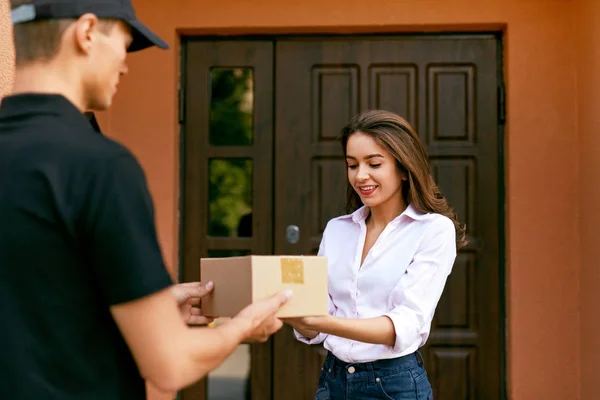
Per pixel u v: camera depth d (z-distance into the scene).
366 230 2.03
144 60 3.46
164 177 3.43
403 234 1.94
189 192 3.55
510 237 3.34
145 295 1.03
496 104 3.47
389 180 1.96
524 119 3.36
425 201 1.98
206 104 3.55
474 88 3.48
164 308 1.06
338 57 3.53
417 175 1.96
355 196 2.19
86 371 1.05
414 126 3.50
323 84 3.53
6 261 1.02
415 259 1.88
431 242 1.89
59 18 1.12
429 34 3.51
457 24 3.40
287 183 3.51
